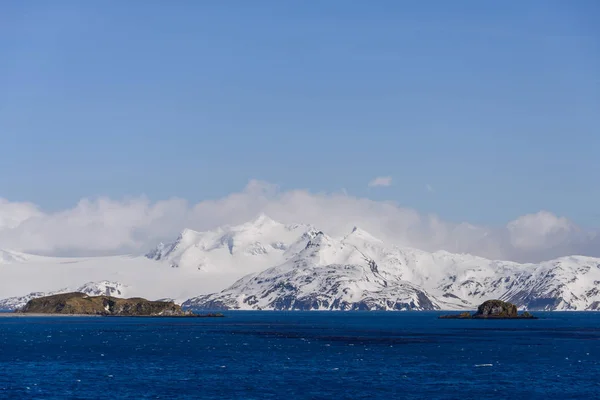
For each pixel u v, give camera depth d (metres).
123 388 155.12
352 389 154.50
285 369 186.75
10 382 163.25
